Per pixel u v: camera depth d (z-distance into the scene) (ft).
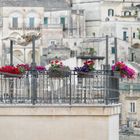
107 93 119.85
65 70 122.62
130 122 465.06
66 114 115.55
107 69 127.85
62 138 115.65
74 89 121.29
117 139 120.88
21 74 122.01
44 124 115.55
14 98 119.03
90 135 115.75
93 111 115.65
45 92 122.72
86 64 125.18
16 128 115.44
